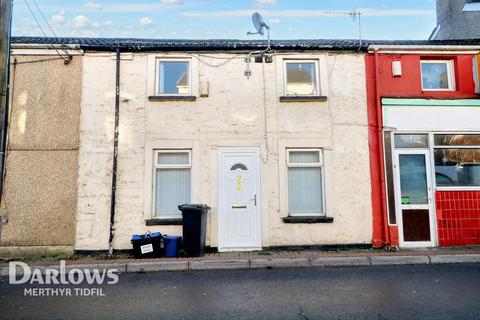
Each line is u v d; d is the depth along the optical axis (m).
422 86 10.15
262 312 5.07
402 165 9.74
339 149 9.59
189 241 8.48
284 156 9.51
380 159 9.52
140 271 7.62
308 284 6.45
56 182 9.16
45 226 9.04
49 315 5.03
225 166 9.43
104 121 9.40
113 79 9.53
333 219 9.34
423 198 9.63
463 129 9.78
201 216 8.55
